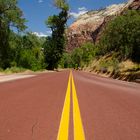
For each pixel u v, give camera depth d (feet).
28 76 102.78
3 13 173.78
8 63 176.65
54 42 293.84
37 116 21.58
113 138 15.47
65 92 42.11
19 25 180.55
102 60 300.20
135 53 182.70
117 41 162.30
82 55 603.26
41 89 46.55
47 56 289.53
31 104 28.27
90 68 351.67
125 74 149.79
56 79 84.28
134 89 59.06
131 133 16.75
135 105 30.55
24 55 193.88
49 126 18.01
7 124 18.44
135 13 148.46
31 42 247.50
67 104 28.27
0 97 33.55
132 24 141.38
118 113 24.29
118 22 154.71
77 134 15.80
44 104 28.45
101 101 32.71
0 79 76.02
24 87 49.49
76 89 48.62
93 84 67.77
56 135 15.62
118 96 40.11
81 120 20.29
